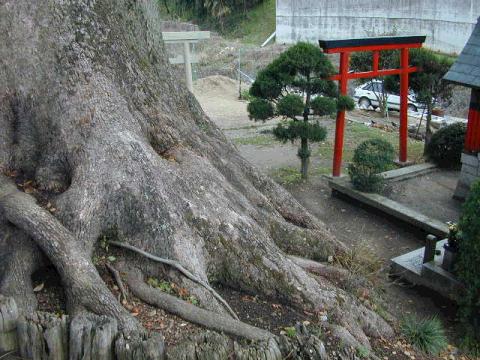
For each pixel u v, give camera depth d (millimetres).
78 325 4805
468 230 7398
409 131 20609
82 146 6449
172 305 5781
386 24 32375
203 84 28891
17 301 5430
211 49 38750
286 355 5203
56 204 6203
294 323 6324
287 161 15633
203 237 6574
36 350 4938
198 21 46906
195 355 4875
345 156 15992
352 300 7102
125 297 5832
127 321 5211
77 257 5574
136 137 6652
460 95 25250
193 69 31109
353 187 12453
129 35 7562
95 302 5273
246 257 6684
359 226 11414
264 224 7801
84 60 6707
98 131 6477
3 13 6703
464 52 11727
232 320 5684
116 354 4801
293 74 12266
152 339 4805
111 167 6320
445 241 10047
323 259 8375
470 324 7621
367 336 6906
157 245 6203
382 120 22953
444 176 14078
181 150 7332
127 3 7551
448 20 29031
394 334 7188
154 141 7320
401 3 31250
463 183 12266
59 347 4902
